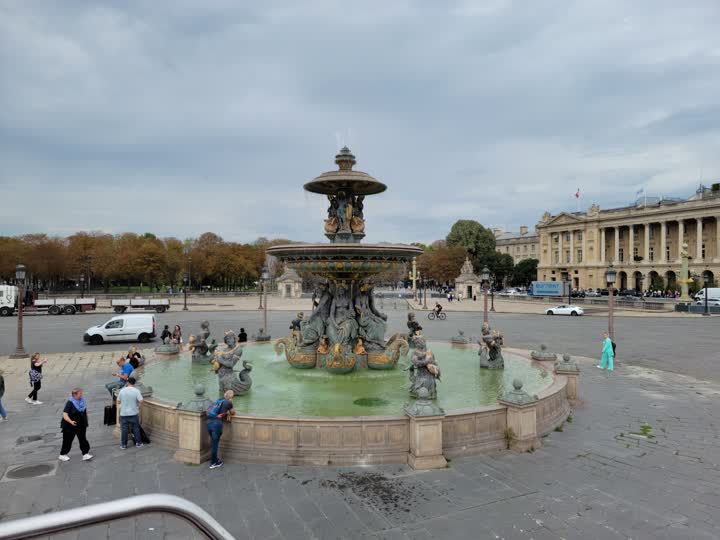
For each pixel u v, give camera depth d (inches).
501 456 406.9
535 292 3282.5
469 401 510.9
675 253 4045.3
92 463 398.0
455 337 885.2
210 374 645.9
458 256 4227.4
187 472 377.4
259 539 279.6
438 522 298.7
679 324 1647.4
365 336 662.5
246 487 349.1
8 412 565.6
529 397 427.5
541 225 4960.6
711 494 338.6
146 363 711.1
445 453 400.5
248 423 401.7
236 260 3900.1
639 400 613.3
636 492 341.1
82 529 88.8
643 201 4648.1
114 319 1224.8
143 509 95.2
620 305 2471.7
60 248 3363.7
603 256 4463.6
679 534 285.6
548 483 354.6
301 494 336.8
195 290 4303.6
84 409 411.2
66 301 2097.7
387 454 390.0
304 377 623.2
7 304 2014.0
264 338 925.2
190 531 155.1
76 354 1008.9
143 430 452.1
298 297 3545.8
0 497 339.0
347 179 665.6
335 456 388.8
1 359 950.4
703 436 466.0
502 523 297.7
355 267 625.3
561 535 284.2
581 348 1111.6
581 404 581.6
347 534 285.1
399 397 527.2
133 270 3405.5
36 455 419.5
